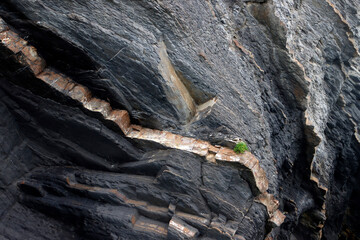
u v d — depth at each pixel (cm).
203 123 1358
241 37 1655
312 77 1953
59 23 1162
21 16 1152
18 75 1226
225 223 1290
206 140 1328
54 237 1308
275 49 1711
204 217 1298
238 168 1248
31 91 1277
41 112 1323
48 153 1432
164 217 1311
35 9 1141
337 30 2202
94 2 1150
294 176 2144
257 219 1359
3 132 1294
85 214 1315
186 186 1288
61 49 1212
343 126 2395
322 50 2112
